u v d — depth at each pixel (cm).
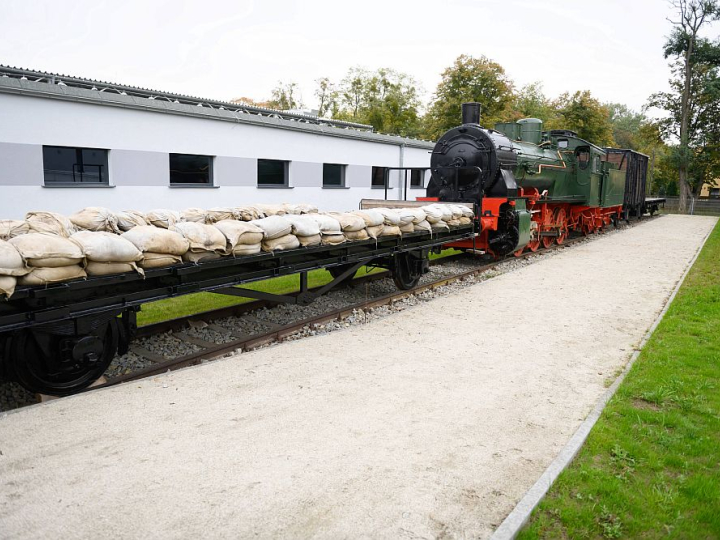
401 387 519
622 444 414
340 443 405
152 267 509
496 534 303
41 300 437
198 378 527
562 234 1731
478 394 507
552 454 398
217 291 595
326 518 315
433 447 404
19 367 469
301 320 742
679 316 819
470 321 773
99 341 505
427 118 4919
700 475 372
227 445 397
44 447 386
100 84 1250
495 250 1319
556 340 689
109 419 433
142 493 334
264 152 1563
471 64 4016
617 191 2234
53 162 1130
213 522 309
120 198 1236
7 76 1061
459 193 1255
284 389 505
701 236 2109
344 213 790
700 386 527
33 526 301
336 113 5122
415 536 303
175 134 1326
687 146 4078
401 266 939
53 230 495
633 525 320
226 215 750
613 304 899
